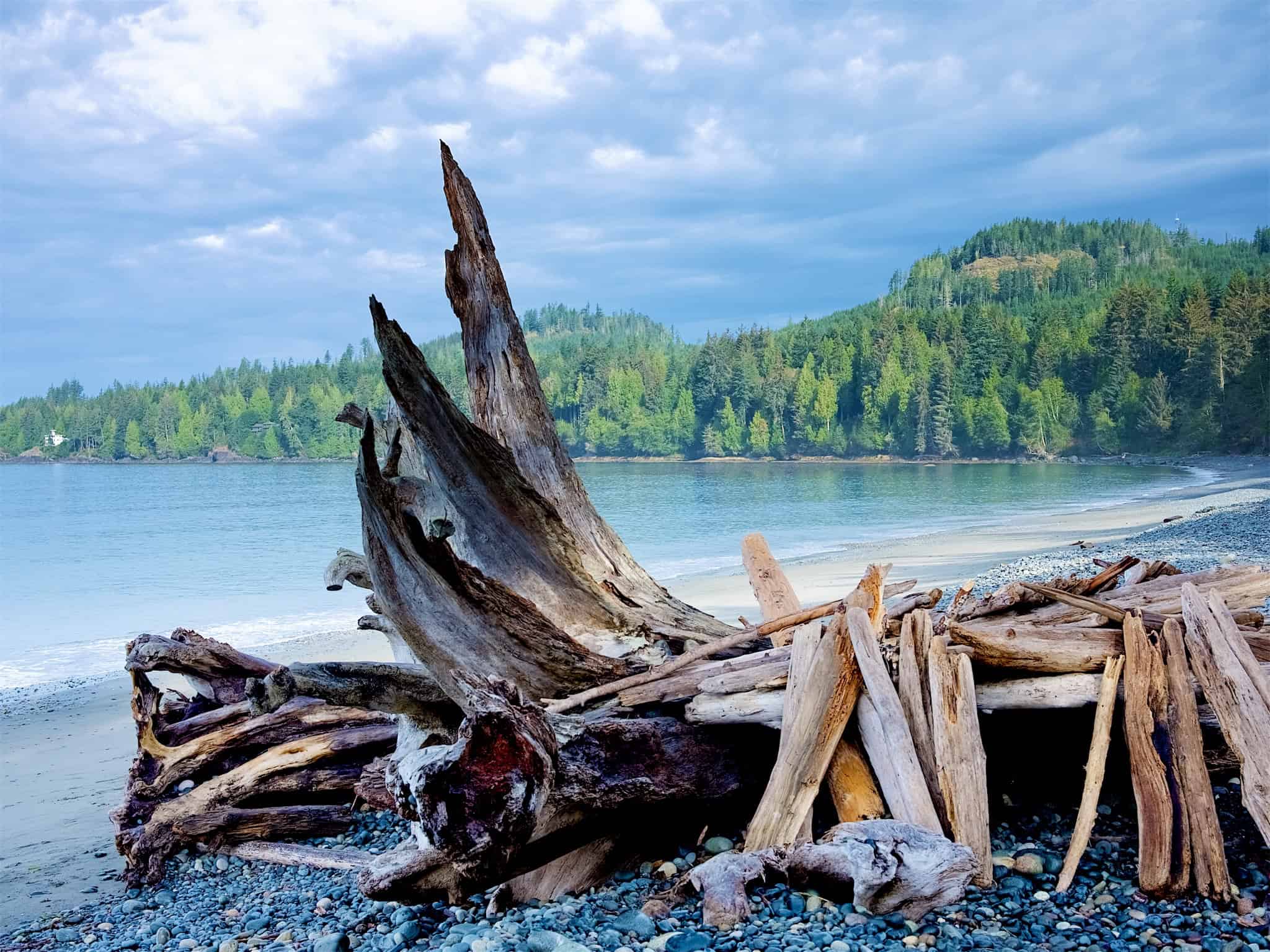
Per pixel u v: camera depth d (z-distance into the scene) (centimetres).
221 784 666
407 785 414
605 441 16538
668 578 2300
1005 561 2259
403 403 590
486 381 787
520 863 456
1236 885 422
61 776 934
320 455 17025
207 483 9325
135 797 666
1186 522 2820
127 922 564
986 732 531
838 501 5653
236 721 705
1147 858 421
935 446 13762
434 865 473
